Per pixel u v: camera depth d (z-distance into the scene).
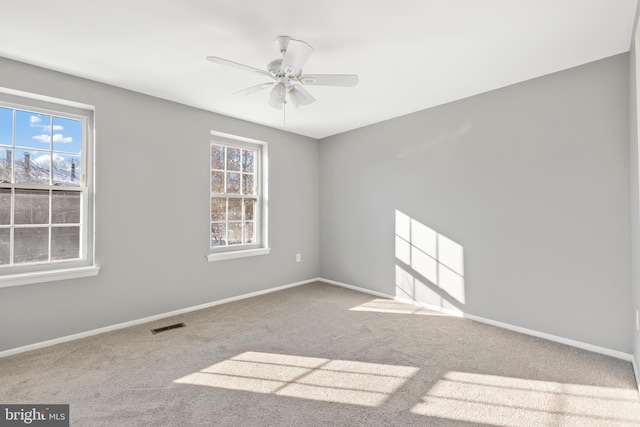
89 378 2.10
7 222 2.52
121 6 1.83
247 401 1.86
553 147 2.69
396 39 2.20
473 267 3.20
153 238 3.22
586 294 2.52
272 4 1.83
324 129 4.46
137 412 1.75
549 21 1.99
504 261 2.98
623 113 2.35
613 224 2.40
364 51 2.36
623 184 2.35
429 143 3.58
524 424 1.67
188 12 1.90
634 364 2.18
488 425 1.66
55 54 2.38
